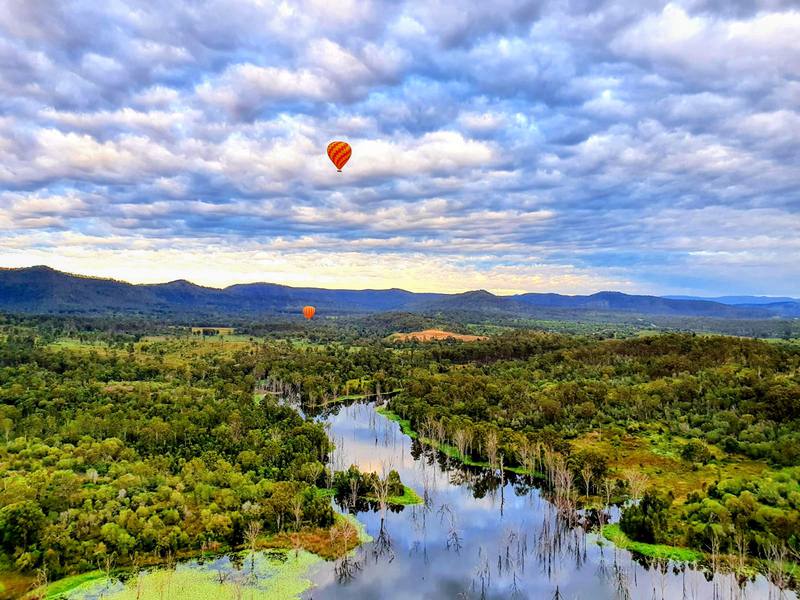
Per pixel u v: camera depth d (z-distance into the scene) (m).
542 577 79.62
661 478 113.19
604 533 92.75
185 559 83.31
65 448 117.69
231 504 94.38
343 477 111.94
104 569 79.31
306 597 74.31
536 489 118.00
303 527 93.38
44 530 81.00
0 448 116.88
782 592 70.75
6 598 71.62
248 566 81.94
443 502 110.19
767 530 82.25
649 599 73.06
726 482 99.12
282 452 125.00
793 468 107.69
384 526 97.69
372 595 74.88
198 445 127.88
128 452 118.44
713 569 77.81
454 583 78.56
